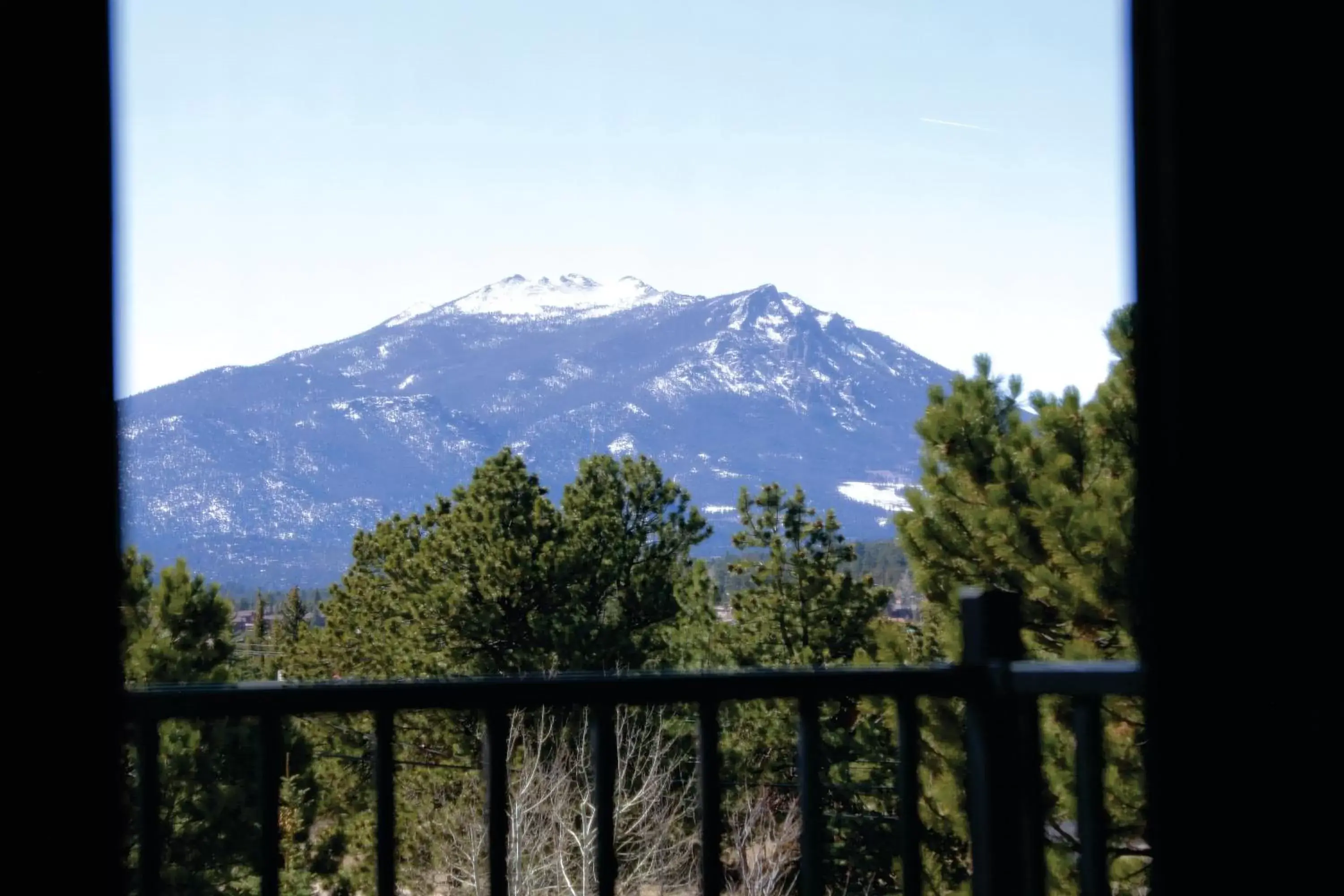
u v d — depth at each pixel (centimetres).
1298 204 194
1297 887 191
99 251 195
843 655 2472
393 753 253
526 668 2792
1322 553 192
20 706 183
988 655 287
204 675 1482
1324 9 192
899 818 284
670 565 3134
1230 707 198
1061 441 1066
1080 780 288
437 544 2959
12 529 184
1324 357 192
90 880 186
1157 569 208
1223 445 199
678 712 1734
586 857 1491
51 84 190
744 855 1695
